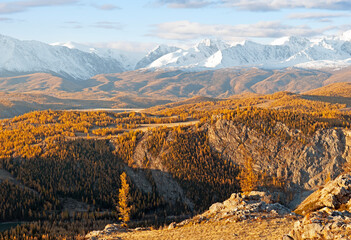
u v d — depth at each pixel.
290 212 67.25
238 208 73.88
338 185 60.12
